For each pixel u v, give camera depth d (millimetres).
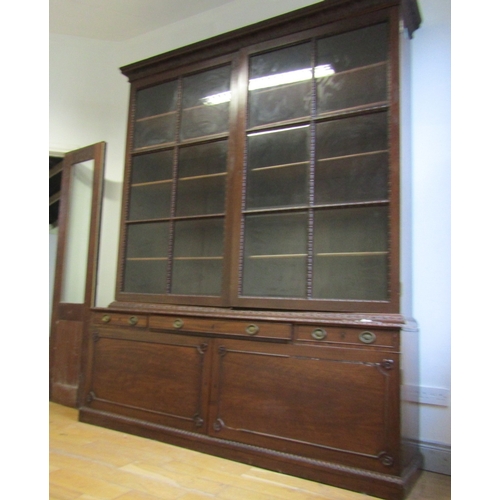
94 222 3066
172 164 2656
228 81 2510
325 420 1823
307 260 2109
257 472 1887
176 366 2273
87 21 3303
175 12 3180
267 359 1994
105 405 2514
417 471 1940
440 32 2285
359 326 1795
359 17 2096
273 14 2877
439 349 2125
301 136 2229
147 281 2643
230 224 2352
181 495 1651
